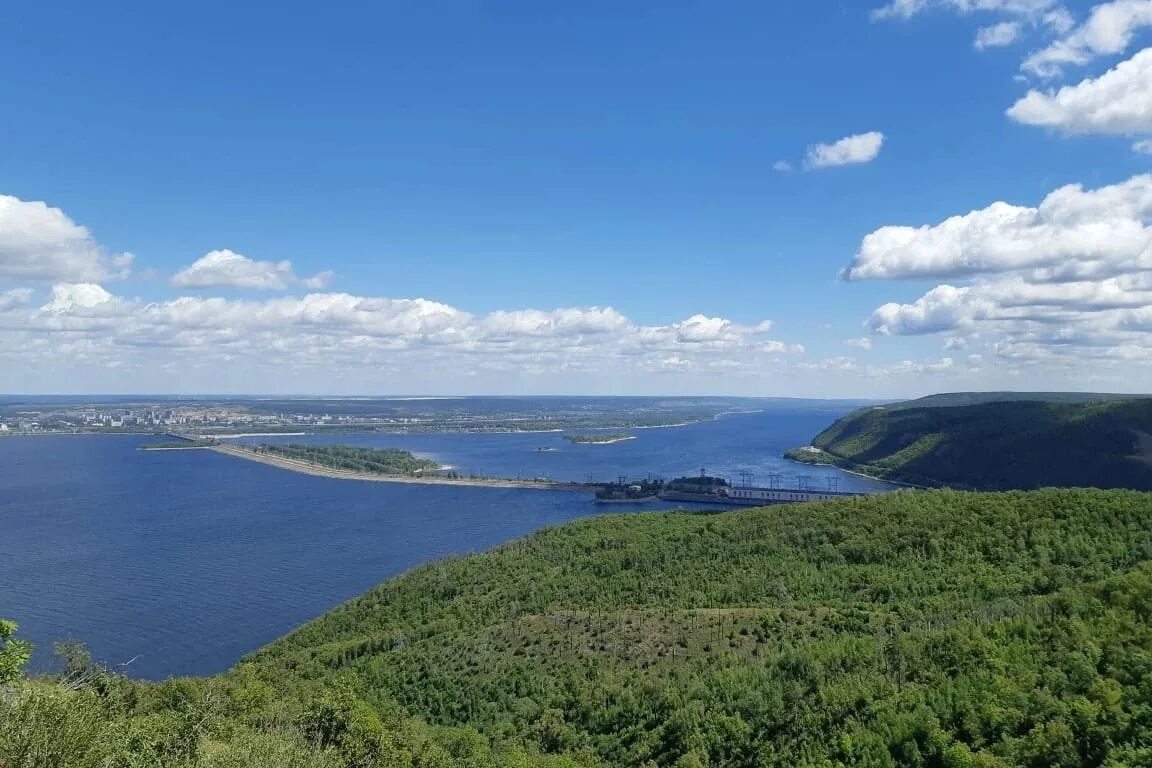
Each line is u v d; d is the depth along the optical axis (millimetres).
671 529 191250
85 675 63938
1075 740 63406
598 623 132250
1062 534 131125
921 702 75812
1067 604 87938
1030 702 69750
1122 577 90000
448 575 183000
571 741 95312
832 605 125438
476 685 115312
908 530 149375
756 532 172000
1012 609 96125
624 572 164375
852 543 151125
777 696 88062
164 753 59469
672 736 88062
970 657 82125
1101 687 67438
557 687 110188
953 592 119625
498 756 88812
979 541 137125
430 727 102312
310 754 72062
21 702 37656
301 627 177125
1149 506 132000
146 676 162375
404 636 144625
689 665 108500
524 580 169500
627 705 99125
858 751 72750
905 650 89188
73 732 38312
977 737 69125
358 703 92188
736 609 129750
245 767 61281
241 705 94750
